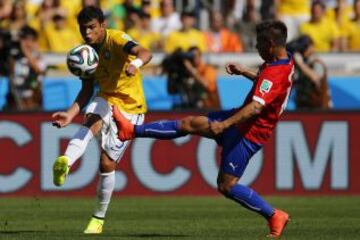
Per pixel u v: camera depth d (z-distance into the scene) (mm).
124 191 48594
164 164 48719
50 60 53812
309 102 53188
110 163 30609
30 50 52312
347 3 61781
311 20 59719
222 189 28719
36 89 52438
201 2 61219
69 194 48188
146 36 57594
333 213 40062
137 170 48594
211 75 53188
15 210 41062
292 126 49156
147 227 33938
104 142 30578
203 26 60781
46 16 57938
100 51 30500
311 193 49312
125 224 35219
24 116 48031
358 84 55906
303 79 53062
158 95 53500
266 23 27875
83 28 30031
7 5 58094
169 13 59375
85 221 36344
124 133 28312
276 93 27516
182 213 40000
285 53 28000
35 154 48062
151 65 55188
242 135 28156
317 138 49250
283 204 44562
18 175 48062
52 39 57000
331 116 49312
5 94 52219
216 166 48844
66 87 53500
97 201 30938
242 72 29859
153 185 48688
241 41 60062
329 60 56156
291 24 60938
